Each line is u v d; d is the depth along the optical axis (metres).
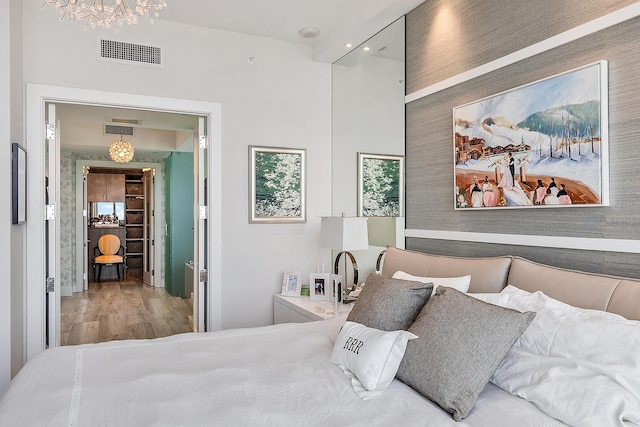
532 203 2.11
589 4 1.89
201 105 3.56
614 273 1.80
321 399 1.55
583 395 1.30
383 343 1.70
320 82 4.04
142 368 1.82
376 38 3.41
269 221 3.81
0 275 2.55
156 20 3.43
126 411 1.43
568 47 1.98
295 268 3.93
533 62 2.15
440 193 2.78
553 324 1.50
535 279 1.89
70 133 6.20
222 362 1.91
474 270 2.18
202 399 1.53
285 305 3.56
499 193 2.30
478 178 2.43
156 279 7.76
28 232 3.01
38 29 3.07
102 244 8.88
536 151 2.09
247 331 2.40
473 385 1.45
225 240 3.66
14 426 1.33
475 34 2.50
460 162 2.56
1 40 2.59
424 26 2.91
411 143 3.04
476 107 2.45
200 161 3.73
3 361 2.55
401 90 3.14
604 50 1.84
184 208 6.88
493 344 1.50
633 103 1.73
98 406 1.47
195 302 3.87
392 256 2.84
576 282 1.73
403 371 1.66
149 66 3.39
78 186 7.33
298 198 3.94
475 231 2.50
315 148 4.02
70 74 3.15
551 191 2.02
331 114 4.09
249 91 3.75
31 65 3.05
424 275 2.46
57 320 3.25
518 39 2.23
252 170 3.74
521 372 1.50
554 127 2.01
